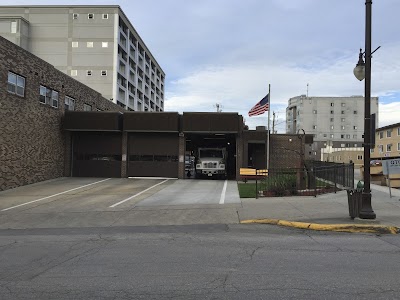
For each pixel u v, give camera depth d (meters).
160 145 27.95
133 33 81.75
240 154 27.25
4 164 20.33
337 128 123.38
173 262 6.89
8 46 20.48
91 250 8.02
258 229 10.23
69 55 70.06
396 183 20.91
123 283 5.66
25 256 7.54
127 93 76.94
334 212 11.98
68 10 70.44
